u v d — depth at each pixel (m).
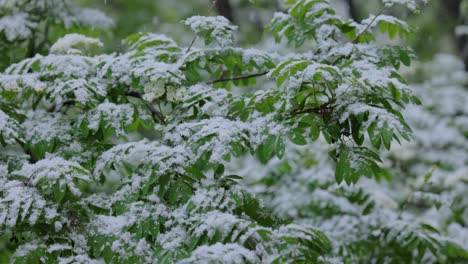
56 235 2.88
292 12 3.78
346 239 4.63
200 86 3.29
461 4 7.81
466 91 7.09
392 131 2.67
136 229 2.85
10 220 2.67
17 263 2.69
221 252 2.36
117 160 3.04
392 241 4.54
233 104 3.16
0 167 3.02
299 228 2.56
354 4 8.41
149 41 3.59
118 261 2.80
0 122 3.09
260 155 2.90
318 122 2.86
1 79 3.29
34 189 2.84
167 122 3.24
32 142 3.31
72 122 3.50
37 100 3.64
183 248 2.65
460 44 8.16
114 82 3.52
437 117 6.70
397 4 3.79
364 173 2.78
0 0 4.58
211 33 3.41
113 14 7.53
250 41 6.93
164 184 2.89
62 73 3.39
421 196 5.04
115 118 3.25
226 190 2.98
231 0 7.38
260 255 2.49
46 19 4.73
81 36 3.70
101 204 3.12
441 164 6.07
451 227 5.34
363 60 3.43
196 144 2.87
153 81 3.14
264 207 3.22
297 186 5.20
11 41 4.53
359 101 2.90
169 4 8.24
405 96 2.93
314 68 2.75
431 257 4.97
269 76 2.93
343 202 4.96
